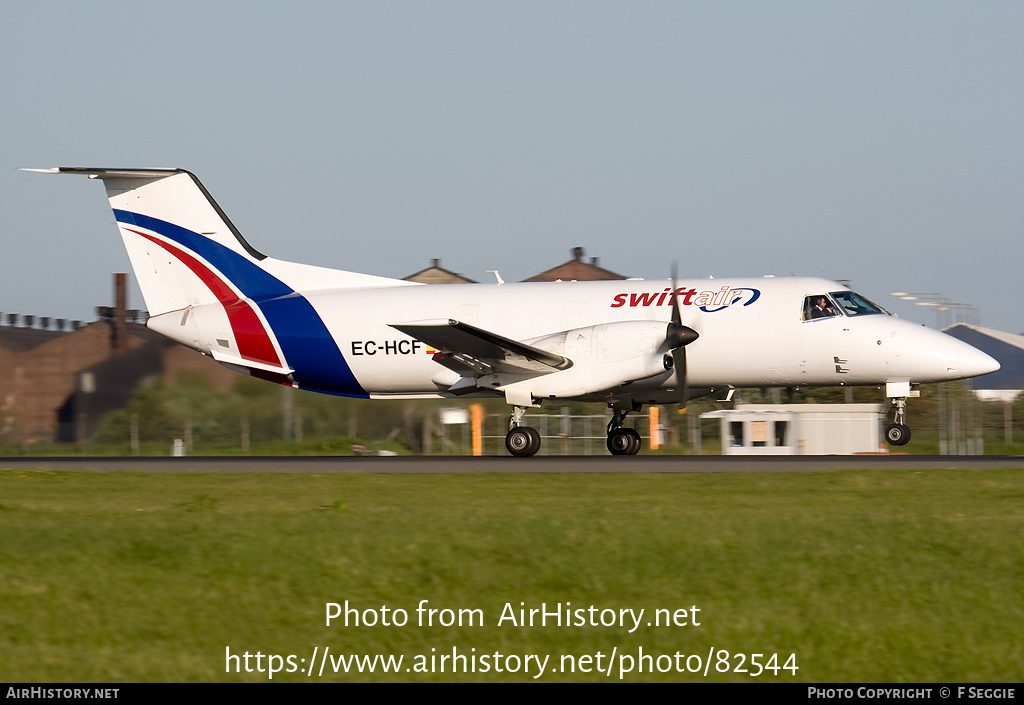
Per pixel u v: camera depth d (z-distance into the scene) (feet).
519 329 269.64
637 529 134.92
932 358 250.37
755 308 257.34
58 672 87.61
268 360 292.40
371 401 383.45
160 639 95.61
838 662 90.33
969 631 95.61
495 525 139.64
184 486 202.28
